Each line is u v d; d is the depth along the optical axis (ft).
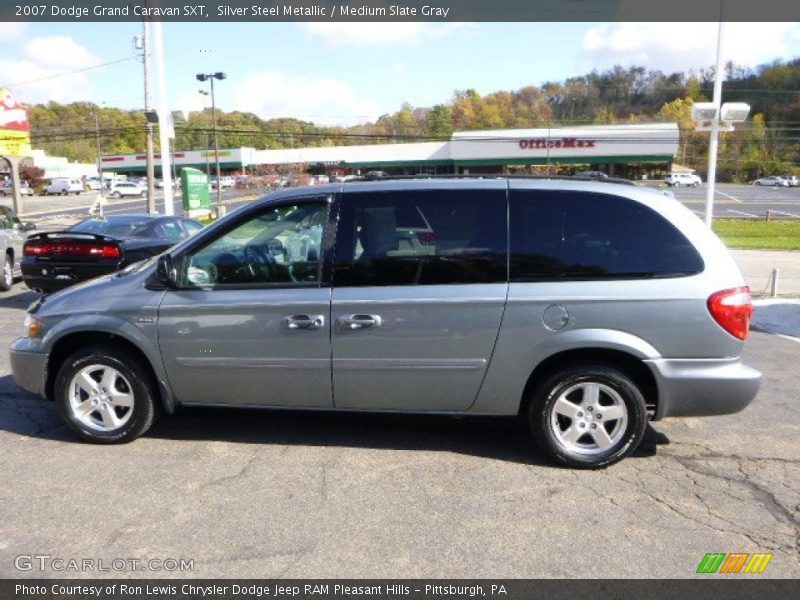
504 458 14.10
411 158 244.42
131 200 208.23
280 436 15.26
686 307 12.75
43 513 11.54
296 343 13.65
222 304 13.76
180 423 16.07
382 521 11.34
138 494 12.28
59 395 14.60
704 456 14.40
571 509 11.85
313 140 283.38
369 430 15.66
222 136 266.77
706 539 10.87
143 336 14.10
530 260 13.17
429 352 13.34
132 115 274.77
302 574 9.80
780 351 25.40
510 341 13.14
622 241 13.12
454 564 10.07
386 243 13.48
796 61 303.07
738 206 163.53
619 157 226.99
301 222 13.89
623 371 13.28
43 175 271.08
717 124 40.24
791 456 14.47
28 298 36.35
